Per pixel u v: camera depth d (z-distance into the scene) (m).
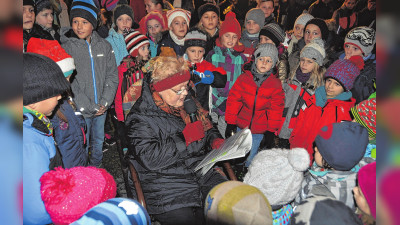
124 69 2.83
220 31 3.19
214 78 2.85
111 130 3.90
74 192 1.09
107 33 3.52
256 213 1.00
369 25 4.16
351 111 1.91
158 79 1.73
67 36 2.61
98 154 2.91
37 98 1.25
